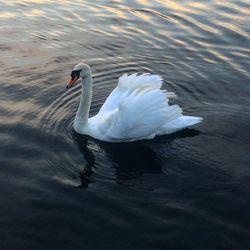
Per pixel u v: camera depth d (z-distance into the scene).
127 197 10.00
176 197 10.04
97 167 10.86
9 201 9.84
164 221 9.41
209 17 18.45
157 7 19.20
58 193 10.07
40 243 8.91
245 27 17.75
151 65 15.48
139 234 9.10
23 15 18.23
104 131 11.76
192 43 16.73
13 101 13.05
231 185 10.37
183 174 10.69
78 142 11.66
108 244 8.89
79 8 19.00
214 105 13.33
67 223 9.35
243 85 14.38
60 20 18.03
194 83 14.46
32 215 9.53
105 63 15.52
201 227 9.29
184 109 13.09
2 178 10.42
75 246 8.85
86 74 11.69
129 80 12.36
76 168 10.80
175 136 11.91
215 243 8.94
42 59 15.43
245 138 11.87
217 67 15.36
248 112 12.96
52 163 10.91
